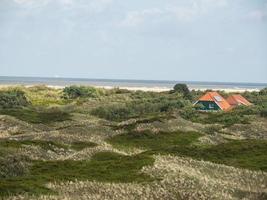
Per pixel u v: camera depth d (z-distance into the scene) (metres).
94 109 133.62
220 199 44.19
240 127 98.81
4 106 139.75
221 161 62.09
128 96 166.62
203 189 46.09
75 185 45.56
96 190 44.22
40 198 40.16
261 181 53.31
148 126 87.94
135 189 44.59
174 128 87.88
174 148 66.25
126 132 85.81
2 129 93.62
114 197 42.41
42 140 72.44
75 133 81.69
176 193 44.25
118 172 51.75
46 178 48.12
